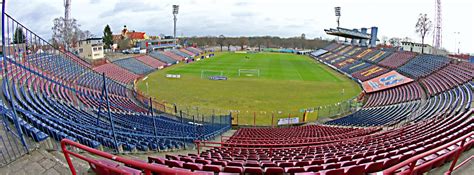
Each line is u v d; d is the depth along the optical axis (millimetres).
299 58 114750
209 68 80312
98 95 34938
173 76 64312
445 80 43750
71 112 18625
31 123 12016
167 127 23641
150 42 127812
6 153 8477
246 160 10820
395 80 53000
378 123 27844
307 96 46500
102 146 12109
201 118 33812
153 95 45375
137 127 20031
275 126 32375
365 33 104875
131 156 12180
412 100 39344
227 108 38781
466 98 29844
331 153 12031
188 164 7957
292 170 8008
